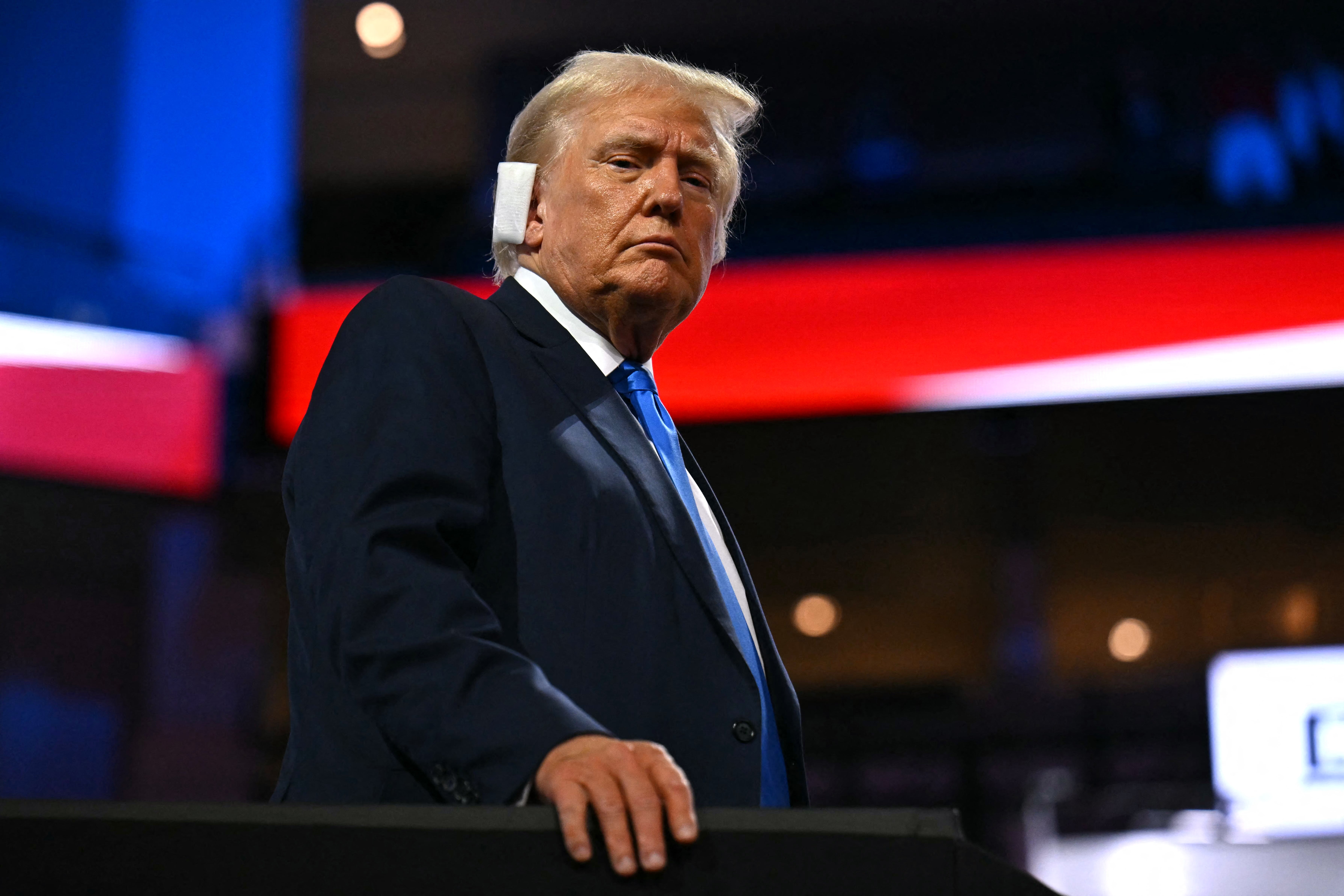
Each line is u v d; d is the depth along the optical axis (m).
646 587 2.00
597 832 1.35
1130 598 14.89
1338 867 10.36
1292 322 11.28
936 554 14.79
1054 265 11.62
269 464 12.30
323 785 1.88
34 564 12.15
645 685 1.93
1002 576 14.70
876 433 13.84
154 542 12.43
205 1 12.04
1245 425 13.30
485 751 1.52
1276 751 12.32
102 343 11.58
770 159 12.48
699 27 12.86
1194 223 11.61
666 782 1.37
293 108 12.55
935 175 12.34
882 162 12.37
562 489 2.02
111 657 12.59
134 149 11.65
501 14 12.71
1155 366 11.37
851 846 1.30
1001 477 14.24
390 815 1.36
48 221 11.23
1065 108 12.26
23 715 12.23
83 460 11.51
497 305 2.33
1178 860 10.73
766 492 14.61
